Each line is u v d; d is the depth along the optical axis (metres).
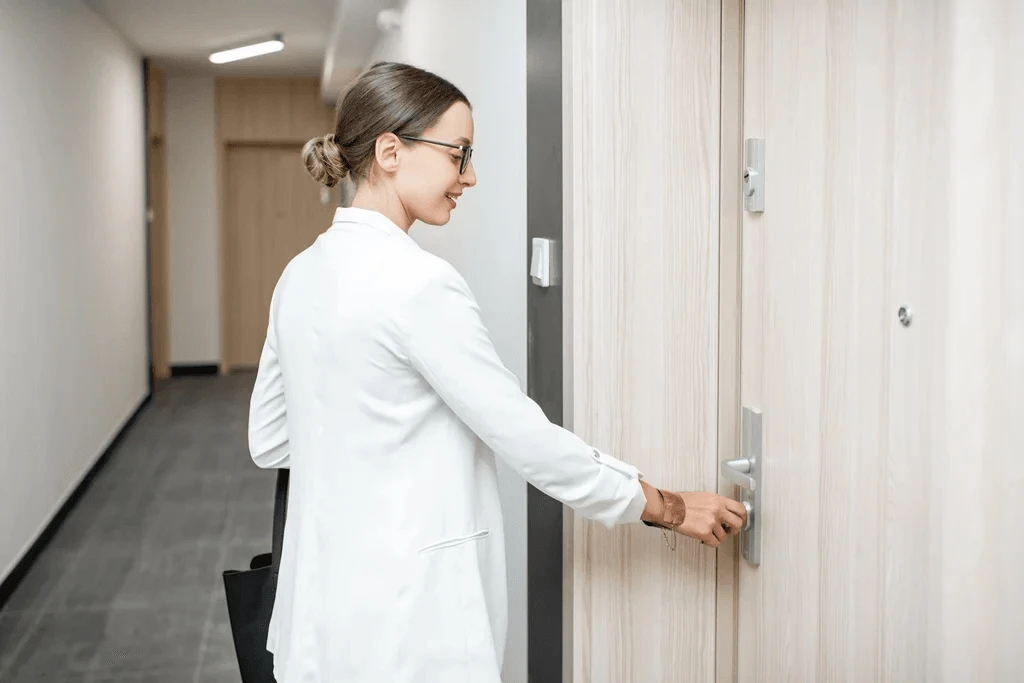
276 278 10.07
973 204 1.04
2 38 3.96
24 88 4.30
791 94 1.44
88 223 5.67
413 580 1.30
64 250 5.03
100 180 6.09
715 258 1.65
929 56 1.11
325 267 1.36
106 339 6.16
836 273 1.33
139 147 7.77
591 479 1.35
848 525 1.32
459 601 1.33
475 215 2.82
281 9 6.31
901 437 1.19
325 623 1.32
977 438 1.05
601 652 1.69
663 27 1.60
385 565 1.30
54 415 4.68
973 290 1.04
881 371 1.23
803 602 1.46
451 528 1.33
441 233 3.66
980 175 1.03
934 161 1.11
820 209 1.37
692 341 1.66
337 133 1.43
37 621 3.44
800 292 1.43
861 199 1.27
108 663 3.08
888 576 1.23
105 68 6.38
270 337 1.49
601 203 1.61
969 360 1.06
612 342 1.63
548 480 1.33
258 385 1.53
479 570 1.36
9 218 3.99
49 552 4.25
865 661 1.29
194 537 4.48
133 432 6.84
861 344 1.28
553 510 1.81
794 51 1.42
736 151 1.62
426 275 1.29
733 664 1.71
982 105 1.02
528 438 1.29
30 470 4.19
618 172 1.61
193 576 3.94
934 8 1.10
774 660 1.55
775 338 1.51
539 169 1.87
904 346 1.18
